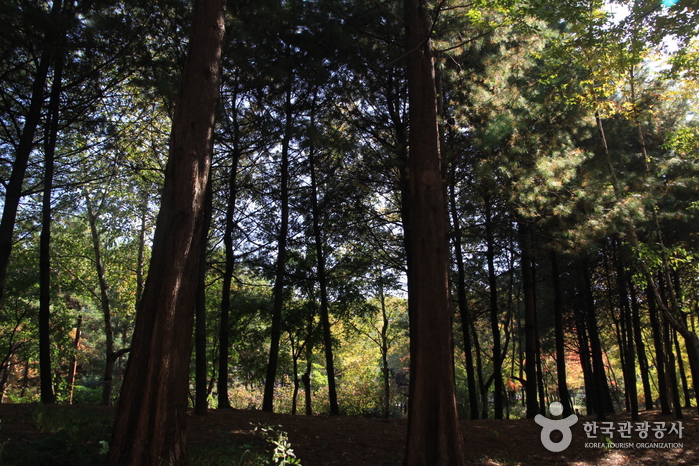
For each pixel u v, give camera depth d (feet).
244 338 55.57
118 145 42.22
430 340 21.30
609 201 31.32
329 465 23.49
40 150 44.80
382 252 52.49
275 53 39.55
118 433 16.76
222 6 22.04
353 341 76.13
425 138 24.11
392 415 93.35
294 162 48.44
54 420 23.40
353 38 38.96
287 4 40.42
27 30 29.99
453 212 41.47
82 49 33.04
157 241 18.69
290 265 53.57
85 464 16.69
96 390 73.77
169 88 29.50
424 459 19.79
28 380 88.69
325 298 47.39
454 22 33.47
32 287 59.77
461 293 47.78
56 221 56.13
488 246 49.75
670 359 44.60
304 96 44.24
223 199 48.57
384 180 38.60
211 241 52.34
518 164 31.27
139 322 17.88
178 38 33.68
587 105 32.81
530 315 46.55
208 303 62.69
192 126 19.84
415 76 25.14
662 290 47.42
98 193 54.65
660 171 33.30
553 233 31.94
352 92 40.81
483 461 26.04
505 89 33.32
